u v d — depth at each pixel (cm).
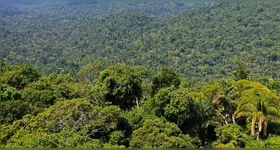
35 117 1675
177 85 2456
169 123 1706
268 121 1872
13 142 1414
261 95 1853
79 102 1695
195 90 2341
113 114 1705
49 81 2605
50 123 1583
